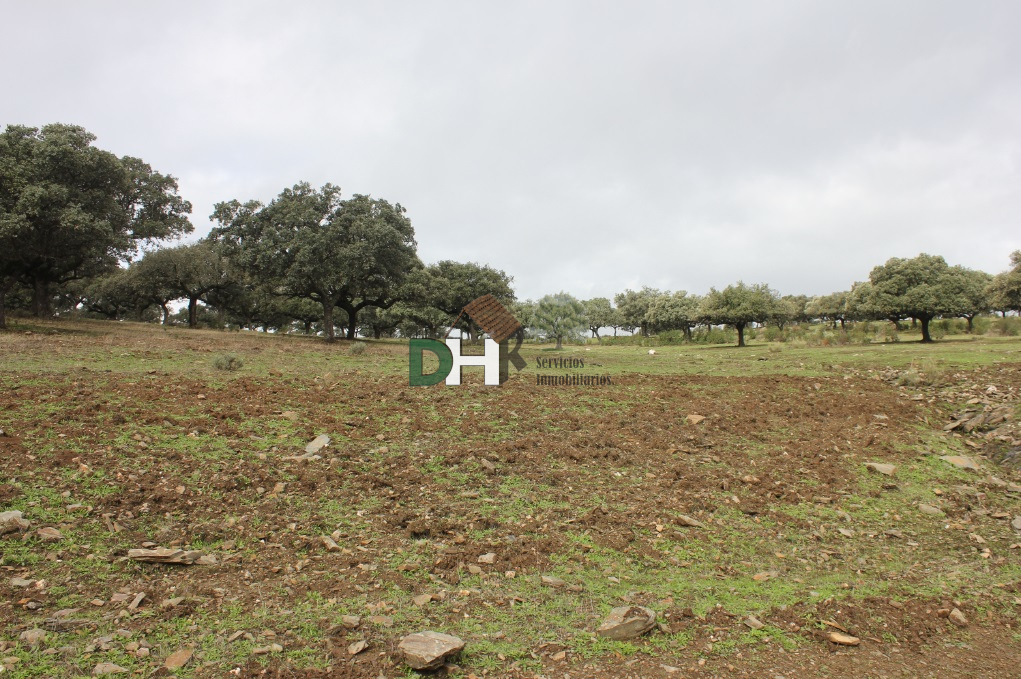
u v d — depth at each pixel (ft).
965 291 112.88
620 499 26.45
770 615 17.62
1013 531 25.48
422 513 23.56
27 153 75.41
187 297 152.56
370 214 105.09
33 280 98.78
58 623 14.39
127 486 22.80
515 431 34.81
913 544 24.00
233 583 17.35
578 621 16.72
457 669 13.98
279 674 13.17
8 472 22.65
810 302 228.02
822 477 30.22
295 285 105.60
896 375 54.95
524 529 22.88
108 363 48.96
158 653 13.69
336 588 17.52
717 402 43.98
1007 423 37.37
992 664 15.71
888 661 15.57
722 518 25.14
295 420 33.17
